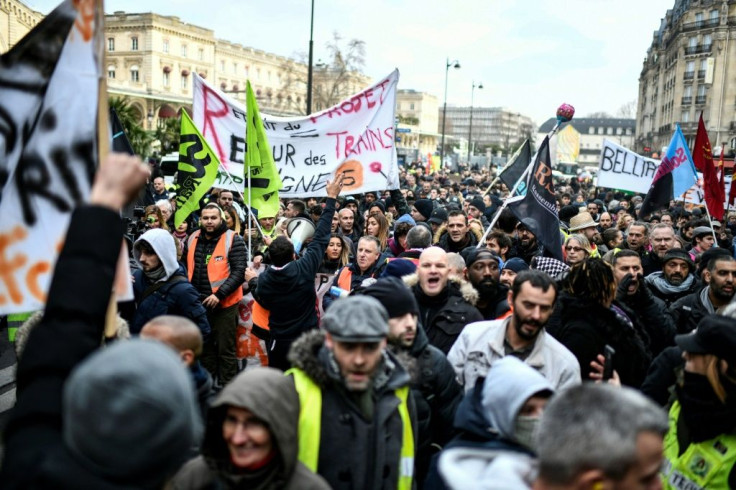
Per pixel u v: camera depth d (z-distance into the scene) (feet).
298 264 16.69
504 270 17.33
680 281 18.84
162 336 8.99
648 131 303.89
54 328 4.86
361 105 26.96
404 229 24.38
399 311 9.84
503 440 7.24
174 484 7.12
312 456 7.99
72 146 7.64
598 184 41.32
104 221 5.16
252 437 7.06
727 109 219.00
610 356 10.07
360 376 7.95
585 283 12.01
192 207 24.35
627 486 5.06
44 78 7.61
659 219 42.06
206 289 20.72
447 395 10.43
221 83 271.90
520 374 7.15
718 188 26.43
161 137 98.37
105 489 4.08
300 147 27.04
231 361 21.17
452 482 5.68
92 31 7.59
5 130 7.57
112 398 4.00
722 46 217.36
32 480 4.22
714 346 8.41
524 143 34.81
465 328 12.07
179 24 245.86
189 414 4.33
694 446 8.90
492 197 47.34
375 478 8.11
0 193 7.57
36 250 7.61
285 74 293.02
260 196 22.61
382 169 27.20
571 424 5.18
